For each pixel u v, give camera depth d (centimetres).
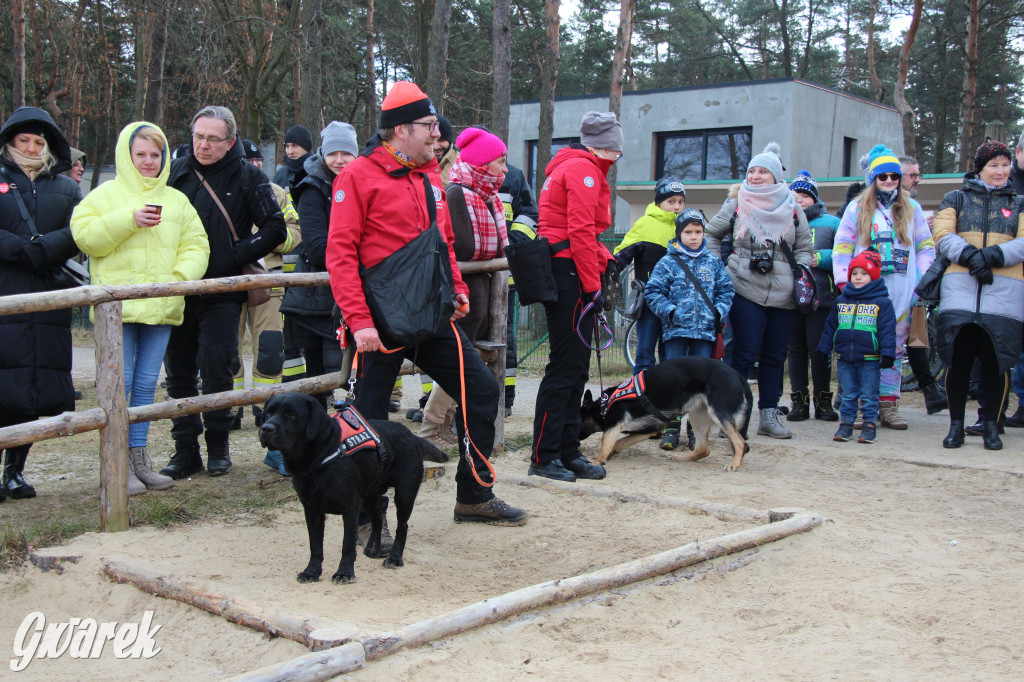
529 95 4009
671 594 397
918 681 315
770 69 4816
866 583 413
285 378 713
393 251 435
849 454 686
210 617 369
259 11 2008
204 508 520
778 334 745
